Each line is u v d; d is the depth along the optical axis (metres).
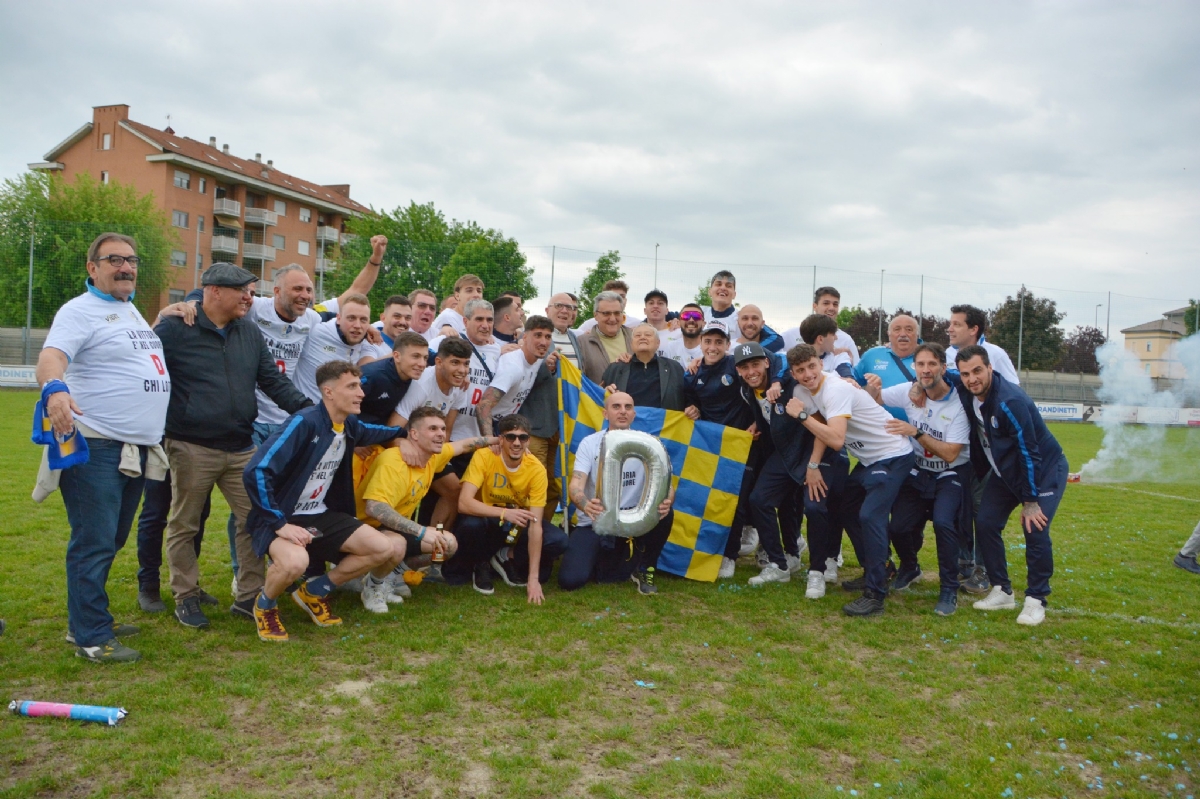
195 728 3.48
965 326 6.62
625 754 3.36
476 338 6.22
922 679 4.36
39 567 5.93
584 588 6.05
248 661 4.28
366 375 5.46
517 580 6.05
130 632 4.61
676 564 6.47
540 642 4.75
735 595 6.02
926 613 5.69
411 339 5.34
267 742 3.39
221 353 4.74
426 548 5.24
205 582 5.84
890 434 5.76
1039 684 4.34
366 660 4.37
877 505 5.67
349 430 4.95
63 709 3.52
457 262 26.86
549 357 6.64
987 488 5.77
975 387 5.36
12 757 3.18
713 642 4.86
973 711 3.97
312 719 3.62
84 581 4.17
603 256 22.28
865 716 3.84
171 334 4.62
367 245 48.19
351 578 4.96
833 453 6.06
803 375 5.70
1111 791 3.24
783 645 4.91
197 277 49.69
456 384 5.63
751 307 7.22
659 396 6.82
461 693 3.98
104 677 4.02
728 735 3.58
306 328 5.72
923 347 5.72
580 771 3.23
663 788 3.12
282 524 4.51
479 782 3.12
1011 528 9.16
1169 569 7.12
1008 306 28.48
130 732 3.42
